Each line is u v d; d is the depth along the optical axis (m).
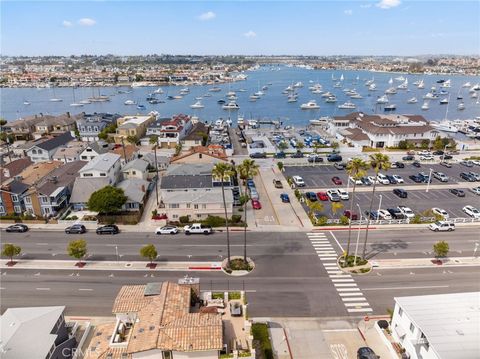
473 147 121.88
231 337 33.06
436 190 83.88
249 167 56.78
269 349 37.75
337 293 47.62
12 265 54.66
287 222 68.38
